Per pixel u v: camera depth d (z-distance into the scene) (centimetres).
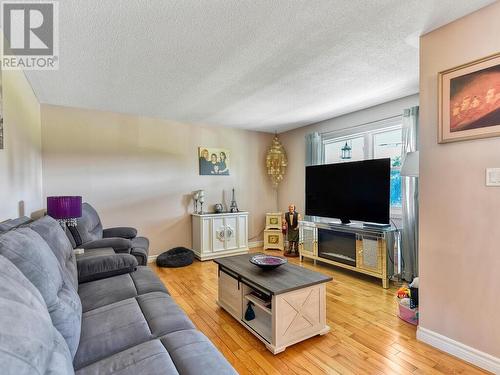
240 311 229
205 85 295
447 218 186
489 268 168
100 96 328
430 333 195
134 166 415
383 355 185
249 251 489
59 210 255
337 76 274
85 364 110
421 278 200
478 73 169
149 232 427
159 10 171
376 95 332
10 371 62
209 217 438
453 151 183
